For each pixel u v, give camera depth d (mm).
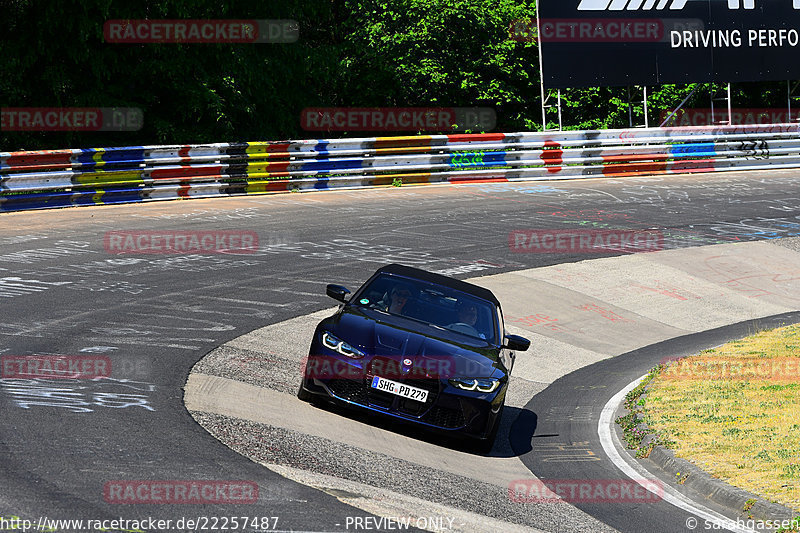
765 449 29938
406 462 26375
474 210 77312
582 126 128375
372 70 121500
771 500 25234
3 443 22297
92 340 35469
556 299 55094
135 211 68688
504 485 26141
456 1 115250
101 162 70500
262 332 40781
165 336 37594
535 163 94562
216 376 32719
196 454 23453
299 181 82625
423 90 118000
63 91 89812
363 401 28875
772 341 48938
